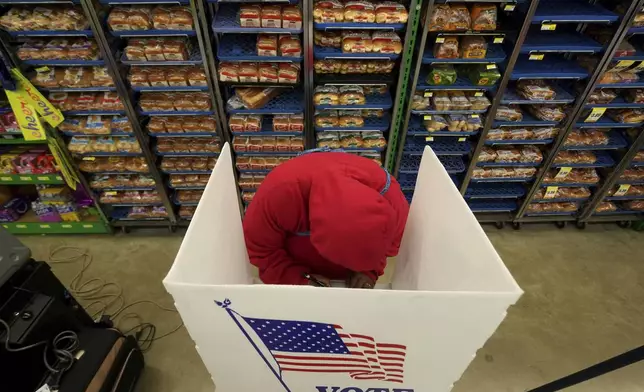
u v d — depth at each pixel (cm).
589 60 208
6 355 125
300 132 221
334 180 100
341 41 188
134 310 232
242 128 217
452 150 242
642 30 185
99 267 257
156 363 207
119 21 174
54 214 264
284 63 198
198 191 268
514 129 235
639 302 243
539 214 287
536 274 260
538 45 192
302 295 64
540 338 222
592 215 289
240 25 177
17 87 189
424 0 182
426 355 80
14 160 233
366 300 65
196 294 65
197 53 198
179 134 223
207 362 84
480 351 215
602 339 222
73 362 148
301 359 82
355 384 91
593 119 228
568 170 255
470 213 87
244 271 121
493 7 179
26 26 176
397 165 244
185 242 72
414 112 217
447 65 206
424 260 116
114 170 239
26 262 125
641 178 261
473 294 64
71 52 187
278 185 108
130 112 210
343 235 90
